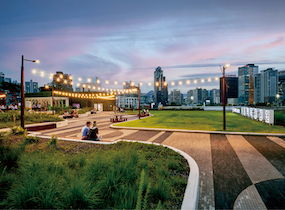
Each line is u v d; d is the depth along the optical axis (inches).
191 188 140.4
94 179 136.6
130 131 482.3
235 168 204.1
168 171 173.3
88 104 1754.4
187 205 114.9
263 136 382.6
